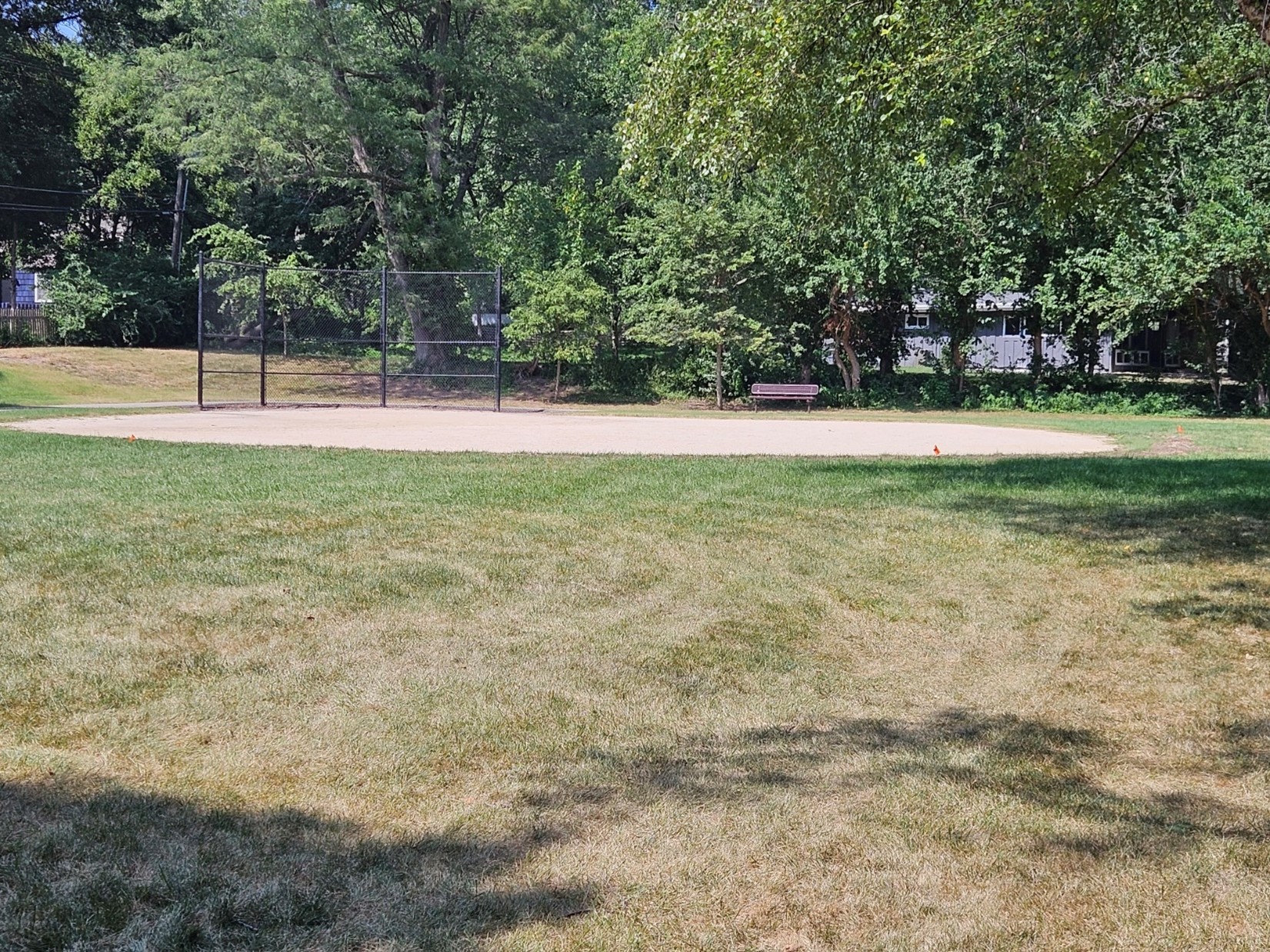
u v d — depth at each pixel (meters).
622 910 2.84
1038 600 6.17
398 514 8.19
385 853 3.12
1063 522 8.29
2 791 3.42
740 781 3.70
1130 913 2.89
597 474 10.92
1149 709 4.54
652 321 30.89
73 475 10.38
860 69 9.30
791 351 32.78
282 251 43.50
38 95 41.94
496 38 34.84
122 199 44.75
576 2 34.69
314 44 32.31
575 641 5.21
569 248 32.44
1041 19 9.83
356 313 25.97
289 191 43.62
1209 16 10.59
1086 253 28.66
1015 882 3.04
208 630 5.20
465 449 14.39
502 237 37.38
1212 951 2.72
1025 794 3.64
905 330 34.75
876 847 3.23
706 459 12.91
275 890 2.87
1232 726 4.35
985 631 5.61
